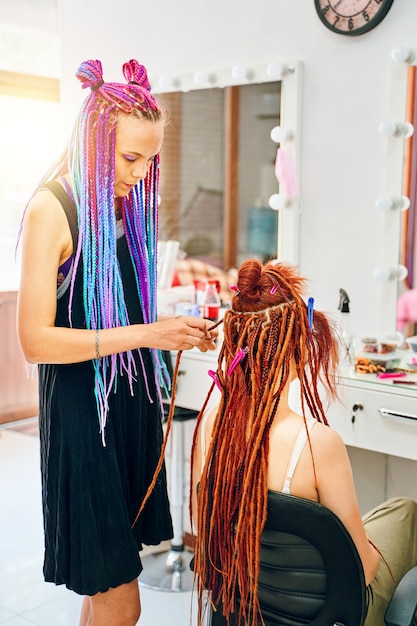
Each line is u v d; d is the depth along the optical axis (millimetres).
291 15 2443
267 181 2586
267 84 2527
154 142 1507
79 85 3111
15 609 2301
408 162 2254
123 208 1613
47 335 1434
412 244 2283
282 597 1191
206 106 2701
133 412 1598
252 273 1270
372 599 1369
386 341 2213
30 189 4262
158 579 2475
